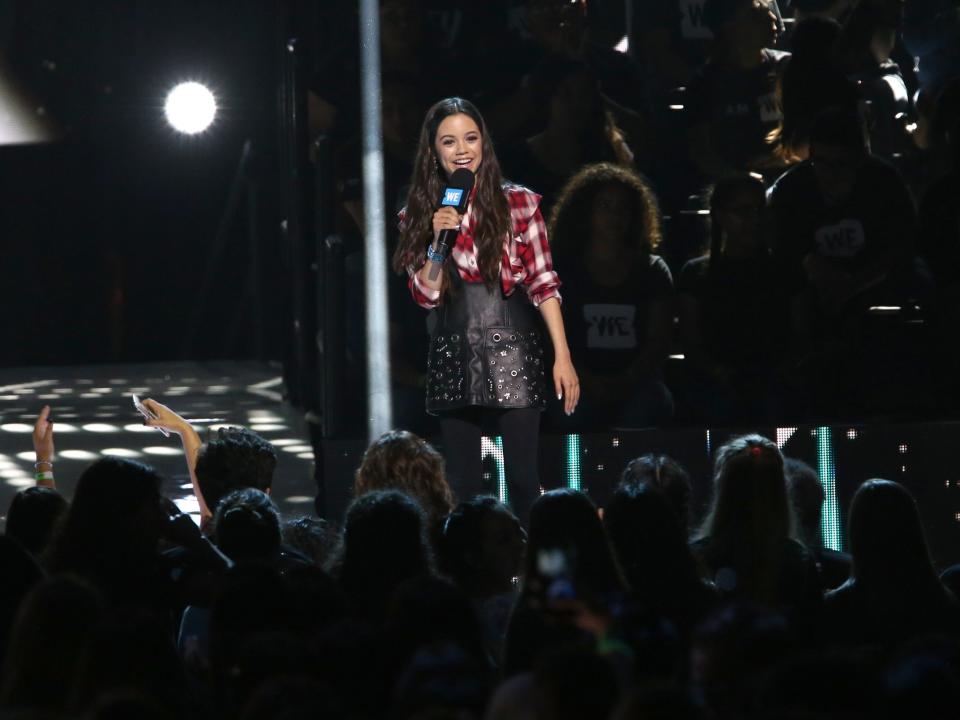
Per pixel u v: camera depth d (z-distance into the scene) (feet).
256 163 149.79
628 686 27.37
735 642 26.66
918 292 80.94
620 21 100.73
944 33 103.76
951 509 73.36
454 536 44.09
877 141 94.89
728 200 78.79
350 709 28.02
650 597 41.73
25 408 120.16
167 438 102.42
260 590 32.58
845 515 72.90
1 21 162.71
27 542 46.96
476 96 90.27
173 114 144.05
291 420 108.06
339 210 86.53
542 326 76.23
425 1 93.30
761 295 79.05
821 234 81.20
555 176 84.74
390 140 86.12
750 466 46.88
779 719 21.84
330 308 74.33
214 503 51.78
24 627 30.32
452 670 25.21
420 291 56.95
